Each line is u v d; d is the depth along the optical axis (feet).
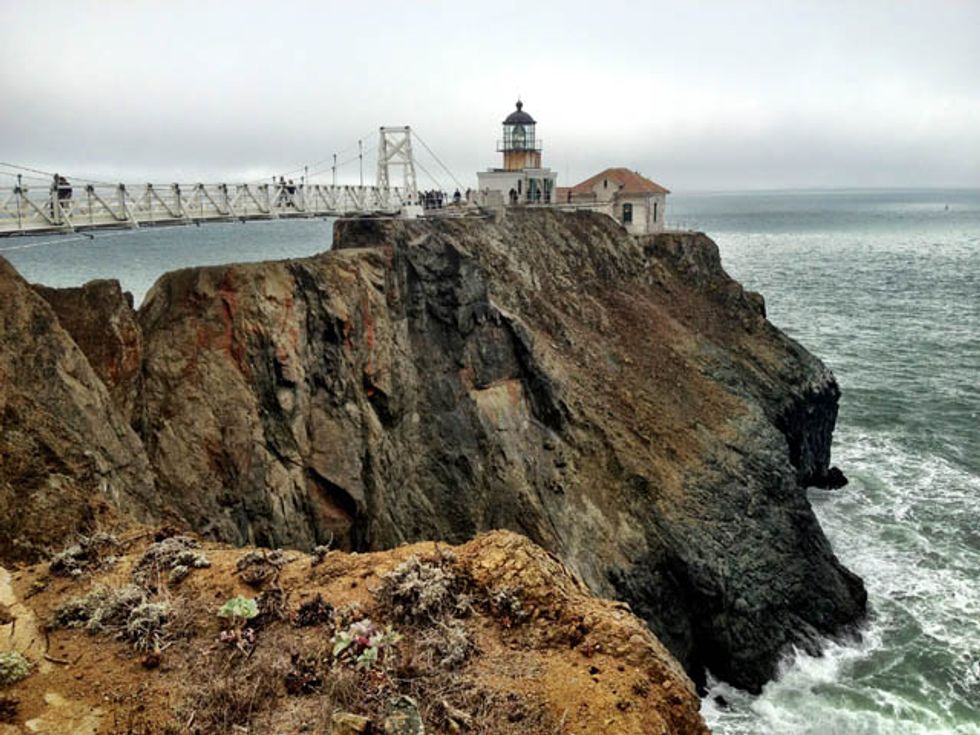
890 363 221.46
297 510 76.64
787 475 117.19
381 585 34.78
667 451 110.11
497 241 135.44
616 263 159.94
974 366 217.36
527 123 196.13
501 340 105.60
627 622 33.73
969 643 94.48
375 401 90.84
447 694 28.89
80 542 39.75
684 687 31.42
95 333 66.59
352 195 126.93
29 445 51.03
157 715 26.81
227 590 34.99
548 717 28.17
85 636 31.19
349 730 26.07
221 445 72.69
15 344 55.06
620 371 125.29
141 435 69.15
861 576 109.50
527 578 35.55
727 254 550.36
